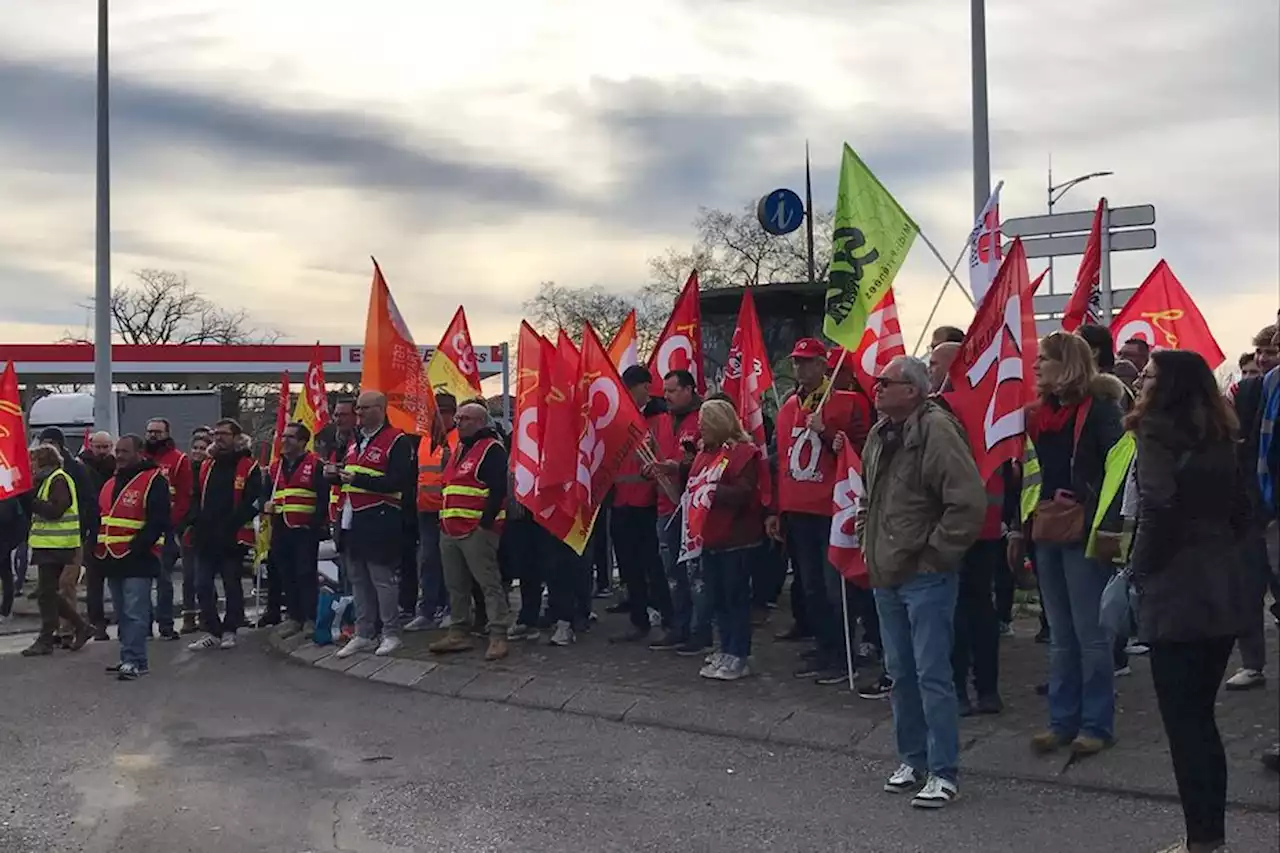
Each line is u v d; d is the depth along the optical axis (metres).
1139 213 11.94
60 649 11.83
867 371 8.33
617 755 7.06
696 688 8.26
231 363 34.62
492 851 5.47
